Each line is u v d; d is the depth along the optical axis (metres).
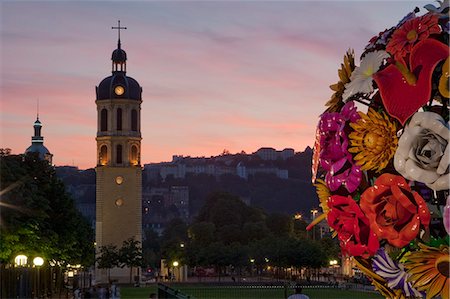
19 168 67.06
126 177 173.62
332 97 9.04
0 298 56.88
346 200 8.60
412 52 8.27
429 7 8.58
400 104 8.24
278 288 122.31
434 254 8.15
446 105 8.30
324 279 163.50
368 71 8.62
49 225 81.06
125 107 176.00
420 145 8.09
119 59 180.62
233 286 130.00
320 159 8.85
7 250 61.88
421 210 8.10
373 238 8.38
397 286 8.45
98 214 172.62
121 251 164.12
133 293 110.44
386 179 8.24
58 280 98.00
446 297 8.15
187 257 182.12
